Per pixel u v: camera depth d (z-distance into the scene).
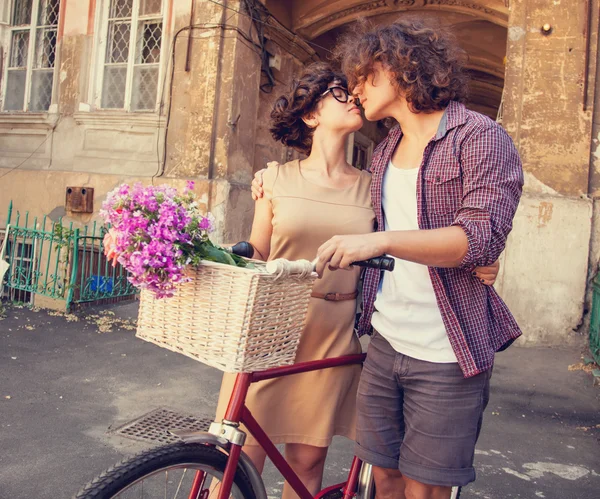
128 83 7.64
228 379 1.87
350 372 1.87
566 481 2.92
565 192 5.84
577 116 5.82
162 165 7.34
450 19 8.61
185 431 1.45
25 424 3.32
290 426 1.84
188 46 7.23
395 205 1.62
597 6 5.82
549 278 5.77
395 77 1.49
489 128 1.38
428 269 1.49
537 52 5.91
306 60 9.19
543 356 5.39
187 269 1.29
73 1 7.91
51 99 8.03
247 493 1.54
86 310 6.47
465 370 1.45
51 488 2.59
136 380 4.28
